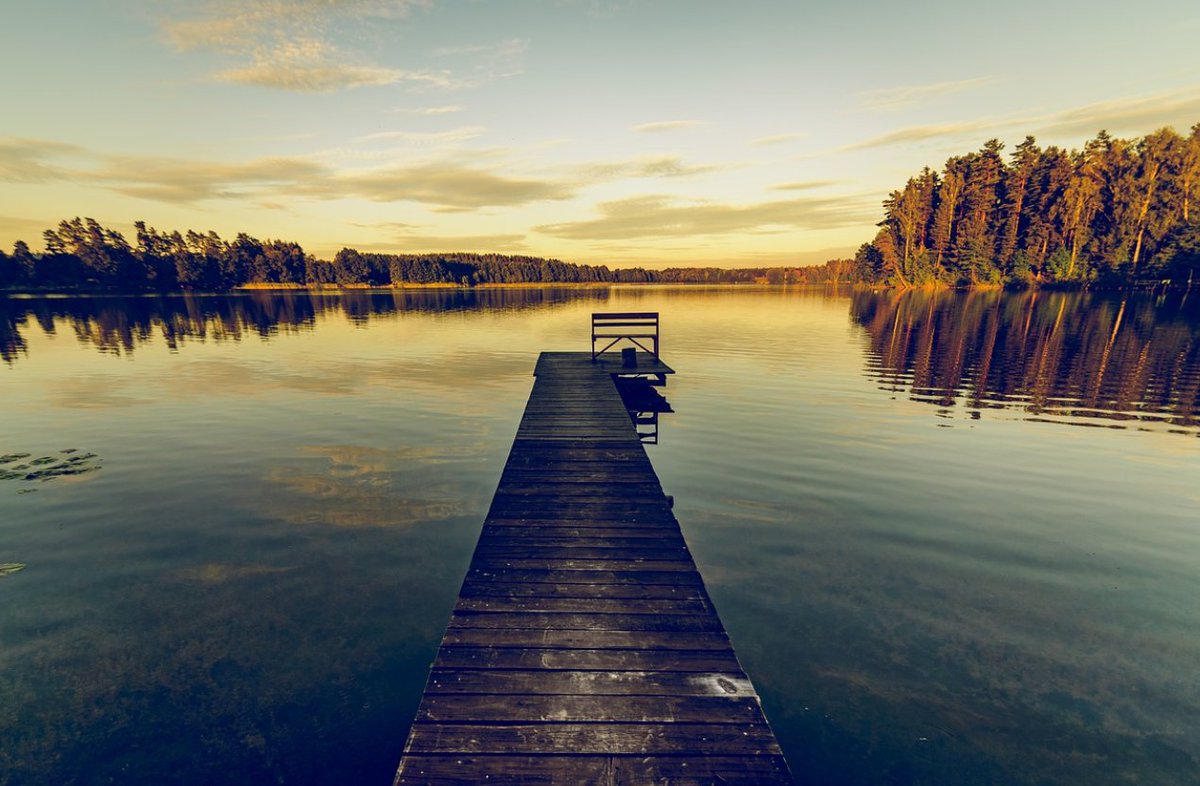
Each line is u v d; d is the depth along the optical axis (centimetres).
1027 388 1750
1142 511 847
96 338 3412
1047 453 1123
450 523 828
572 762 324
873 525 804
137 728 436
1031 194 7456
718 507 873
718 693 380
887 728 432
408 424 1417
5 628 564
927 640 540
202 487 969
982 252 7525
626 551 591
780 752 332
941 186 8338
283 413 1530
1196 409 1470
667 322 4475
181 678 493
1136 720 439
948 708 452
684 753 331
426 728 346
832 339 3158
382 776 396
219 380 2016
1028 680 483
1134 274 6356
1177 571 671
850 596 619
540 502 728
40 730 434
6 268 10925
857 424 1362
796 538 764
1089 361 2167
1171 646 529
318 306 7162
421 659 521
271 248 14750
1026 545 741
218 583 653
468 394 1800
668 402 1631
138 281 11925
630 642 436
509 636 441
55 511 859
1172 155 6538
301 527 809
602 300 9069
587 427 1119
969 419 1394
